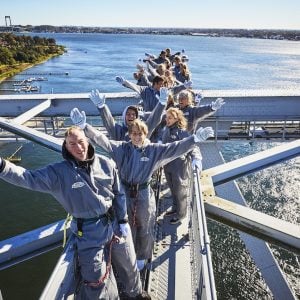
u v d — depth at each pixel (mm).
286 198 25359
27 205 22641
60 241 5148
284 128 11500
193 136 3717
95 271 3127
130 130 3748
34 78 71875
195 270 3881
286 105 11062
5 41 123750
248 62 112438
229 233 21734
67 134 2834
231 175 6078
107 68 87312
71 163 2918
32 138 8125
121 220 3301
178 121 4855
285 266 18844
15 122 8680
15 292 15680
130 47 197000
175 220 4949
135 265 3527
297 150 6449
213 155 10148
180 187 4762
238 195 8305
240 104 10992
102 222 3123
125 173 3822
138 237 4020
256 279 18156
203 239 3182
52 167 2902
